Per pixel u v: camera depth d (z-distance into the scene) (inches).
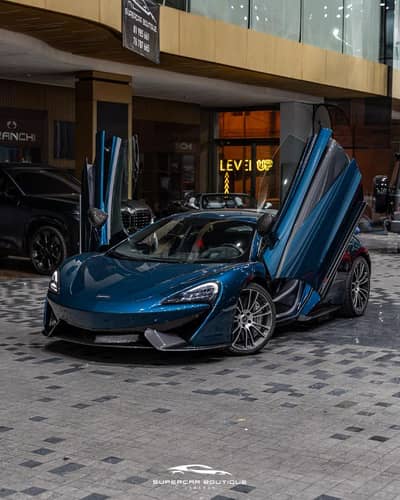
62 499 165.8
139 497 167.0
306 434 207.8
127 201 573.6
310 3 834.8
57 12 486.9
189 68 732.7
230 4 717.9
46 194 553.3
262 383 257.8
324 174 314.8
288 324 330.3
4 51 603.2
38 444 198.8
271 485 173.6
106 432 208.4
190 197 831.7
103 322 273.1
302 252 317.4
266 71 754.2
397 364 285.0
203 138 1083.9
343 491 170.7
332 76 857.5
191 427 212.8
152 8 581.9
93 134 718.5
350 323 360.8
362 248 374.6
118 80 737.0
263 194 332.5
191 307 273.4
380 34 973.8
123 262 308.2
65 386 253.1
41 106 828.6
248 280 290.7
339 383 258.5
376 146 993.5
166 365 280.8
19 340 320.8
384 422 218.4
